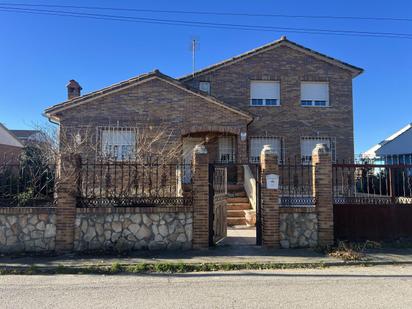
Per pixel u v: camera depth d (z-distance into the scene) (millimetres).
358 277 6812
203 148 9109
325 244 9141
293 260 7887
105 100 15695
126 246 8656
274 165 9234
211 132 16344
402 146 23781
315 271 7277
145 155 10492
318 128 19469
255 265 7559
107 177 9000
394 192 9992
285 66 19719
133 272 7141
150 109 15844
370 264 7824
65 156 8781
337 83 19922
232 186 15227
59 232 8492
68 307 5117
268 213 9102
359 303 5285
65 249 8453
